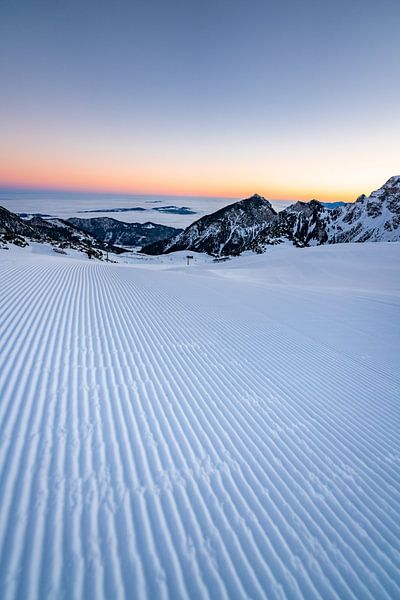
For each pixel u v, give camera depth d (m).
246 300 17.34
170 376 6.62
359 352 10.28
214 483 3.85
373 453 5.01
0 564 2.51
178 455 4.24
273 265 52.22
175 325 10.45
